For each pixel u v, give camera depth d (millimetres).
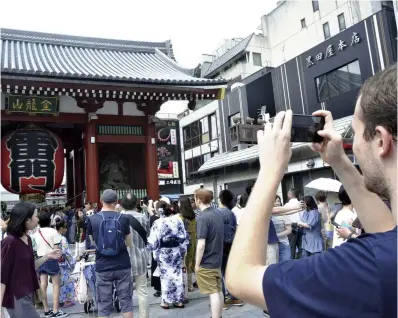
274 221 5832
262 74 23625
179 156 31953
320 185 8023
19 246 3486
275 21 29641
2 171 11391
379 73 916
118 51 17562
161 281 6016
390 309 708
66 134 15469
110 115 13164
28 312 3465
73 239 13008
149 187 13328
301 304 792
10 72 10602
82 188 15867
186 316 5504
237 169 21031
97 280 4270
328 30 25781
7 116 11688
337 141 1239
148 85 12508
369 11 23203
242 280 936
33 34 16109
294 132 1220
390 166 849
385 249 766
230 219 5781
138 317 5613
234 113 24344
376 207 1260
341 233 3936
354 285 747
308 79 18875
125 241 4438
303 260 878
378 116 848
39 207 13125
